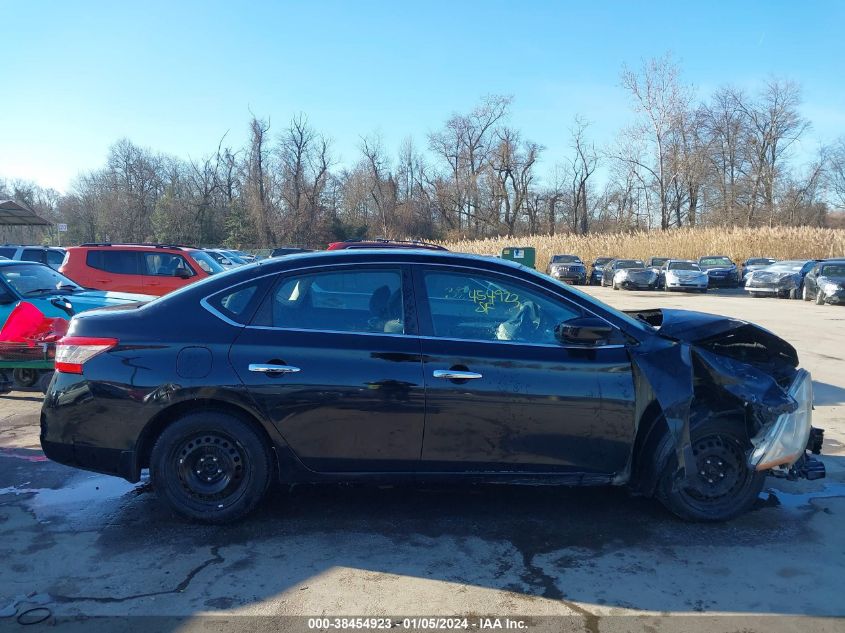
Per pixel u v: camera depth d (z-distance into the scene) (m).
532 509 4.12
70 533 3.71
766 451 3.78
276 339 3.71
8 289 6.91
